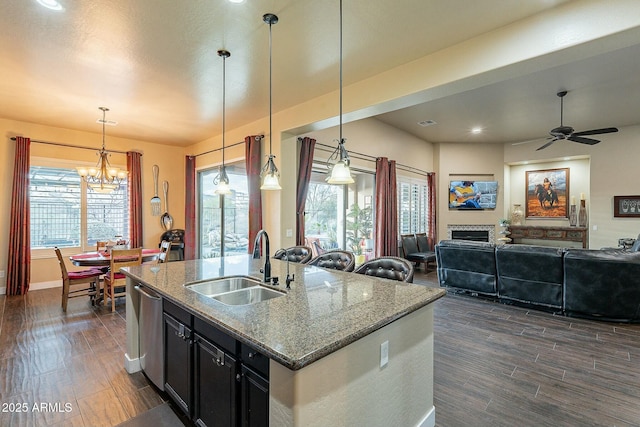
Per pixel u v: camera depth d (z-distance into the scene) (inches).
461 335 133.2
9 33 102.5
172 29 101.3
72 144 221.3
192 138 246.7
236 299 85.7
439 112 223.6
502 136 296.0
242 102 166.6
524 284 168.2
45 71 130.3
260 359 54.6
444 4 89.4
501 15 94.7
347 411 53.8
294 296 73.9
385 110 141.9
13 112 182.9
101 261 165.3
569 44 89.0
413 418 71.2
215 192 128.1
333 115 151.6
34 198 208.7
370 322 56.7
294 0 87.2
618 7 82.4
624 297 143.6
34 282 208.1
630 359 111.5
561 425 77.5
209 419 68.0
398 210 274.8
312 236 210.8
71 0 86.5
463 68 109.0
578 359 111.6
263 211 193.6
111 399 88.7
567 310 156.0
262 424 54.1
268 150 191.3
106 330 138.4
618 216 266.7
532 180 332.2
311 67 127.5
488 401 87.2
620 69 153.4
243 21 97.3
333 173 91.6
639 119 240.5
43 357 113.0
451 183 320.5
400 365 66.8
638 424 77.7
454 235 320.5
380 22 98.0
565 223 314.0
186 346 75.6
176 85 144.6
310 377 47.1
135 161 245.0
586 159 303.4
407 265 100.7
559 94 186.1
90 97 159.2
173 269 109.3
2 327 141.6
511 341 127.0
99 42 108.7
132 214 242.4
